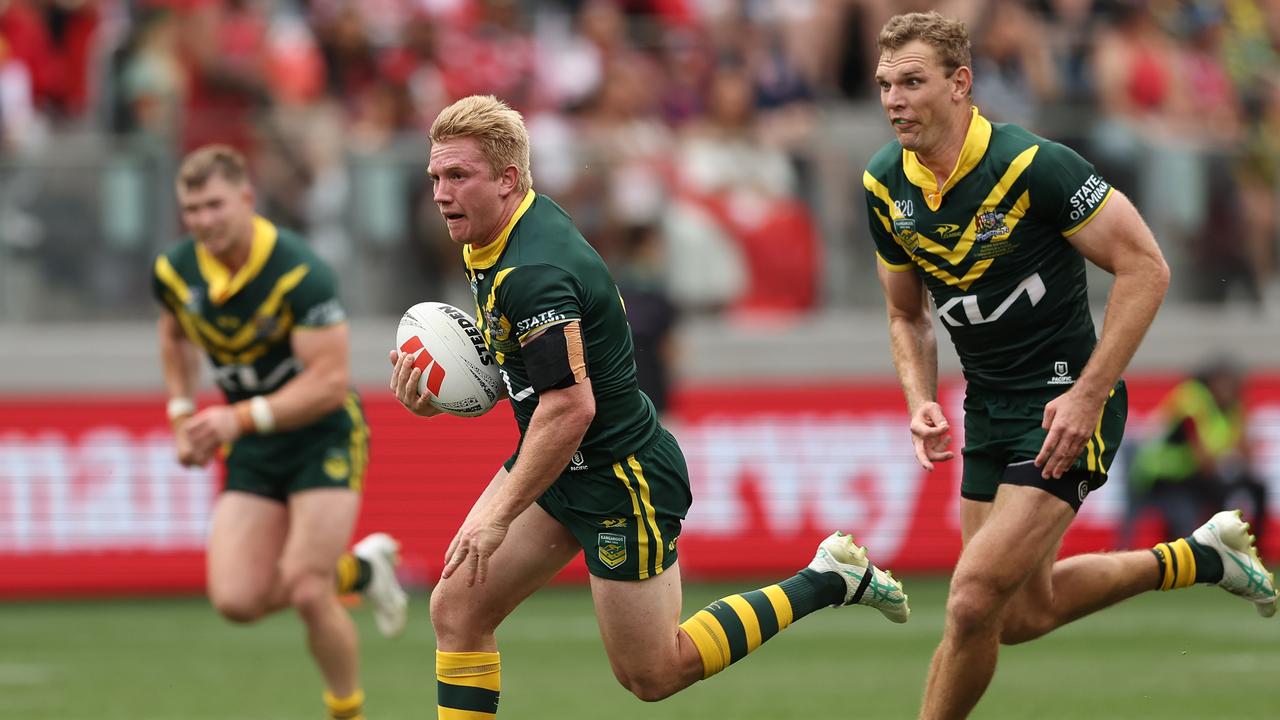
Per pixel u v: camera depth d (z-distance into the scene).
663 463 18.53
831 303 45.88
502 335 17.77
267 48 48.25
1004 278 19.25
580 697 28.66
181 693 29.14
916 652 34.28
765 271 45.53
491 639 19.03
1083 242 18.92
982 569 18.97
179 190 24.23
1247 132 49.94
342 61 48.97
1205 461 41.69
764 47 50.06
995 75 48.75
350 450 24.78
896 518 44.59
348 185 44.25
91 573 42.41
